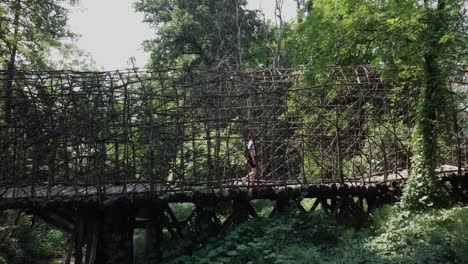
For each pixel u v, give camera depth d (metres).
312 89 11.01
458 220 8.71
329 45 9.73
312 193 10.48
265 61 30.53
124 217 9.91
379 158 12.62
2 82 10.52
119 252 9.73
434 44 8.96
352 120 11.45
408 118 11.94
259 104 10.70
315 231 9.69
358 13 9.31
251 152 10.50
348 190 10.52
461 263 7.33
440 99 9.80
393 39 9.13
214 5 31.06
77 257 9.82
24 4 16.80
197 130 10.46
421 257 7.45
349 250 8.52
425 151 9.90
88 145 10.02
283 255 8.04
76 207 9.59
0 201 9.21
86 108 10.04
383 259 7.71
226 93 10.35
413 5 8.80
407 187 9.87
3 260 12.02
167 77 10.38
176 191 9.70
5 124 10.27
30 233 15.08
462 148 12.96
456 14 8.84
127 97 9.84
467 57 8.86
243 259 8.65
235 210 10.33
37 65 17.69
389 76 10.57
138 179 10.19
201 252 9.45
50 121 10.03
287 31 10.22
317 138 11.90
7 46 16.41
